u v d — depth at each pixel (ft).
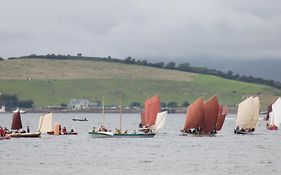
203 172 613.11
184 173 604.49
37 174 592.60
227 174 601.21
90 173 599.57
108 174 593.01
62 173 599.57
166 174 596.29
